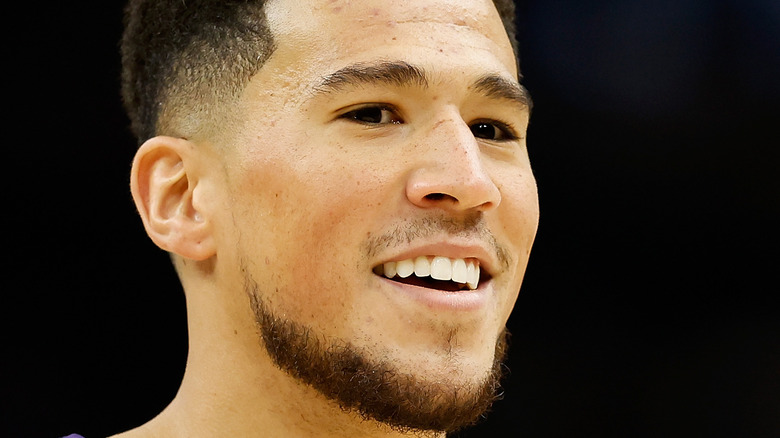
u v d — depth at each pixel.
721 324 10.81
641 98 10.73
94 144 10.23
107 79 10.22
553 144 10.95
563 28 10.85
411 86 5.75
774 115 10.64
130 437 6.59
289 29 5.99
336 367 5.65
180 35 6.60
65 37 10.15
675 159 10.77
